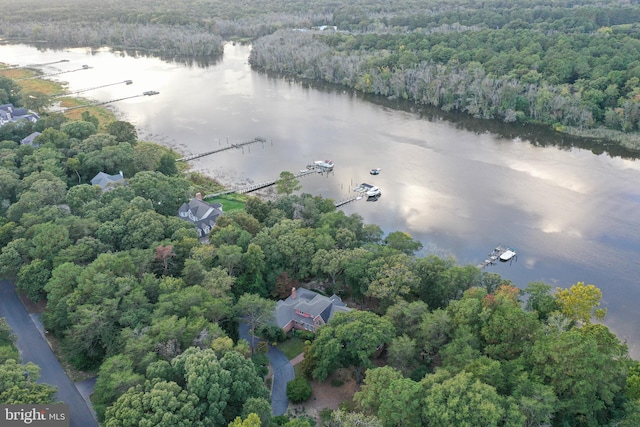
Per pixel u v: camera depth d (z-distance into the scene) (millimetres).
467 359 90125
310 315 114250
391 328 99625
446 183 192375
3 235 130375
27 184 153625
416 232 162000
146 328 96125
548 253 149875
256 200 152625
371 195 182500
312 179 198000
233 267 124875
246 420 77375
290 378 103812
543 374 86438
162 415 76750
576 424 85500
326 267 120875
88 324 97938
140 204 142375
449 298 114062
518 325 93188
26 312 120250
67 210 145875
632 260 145625
